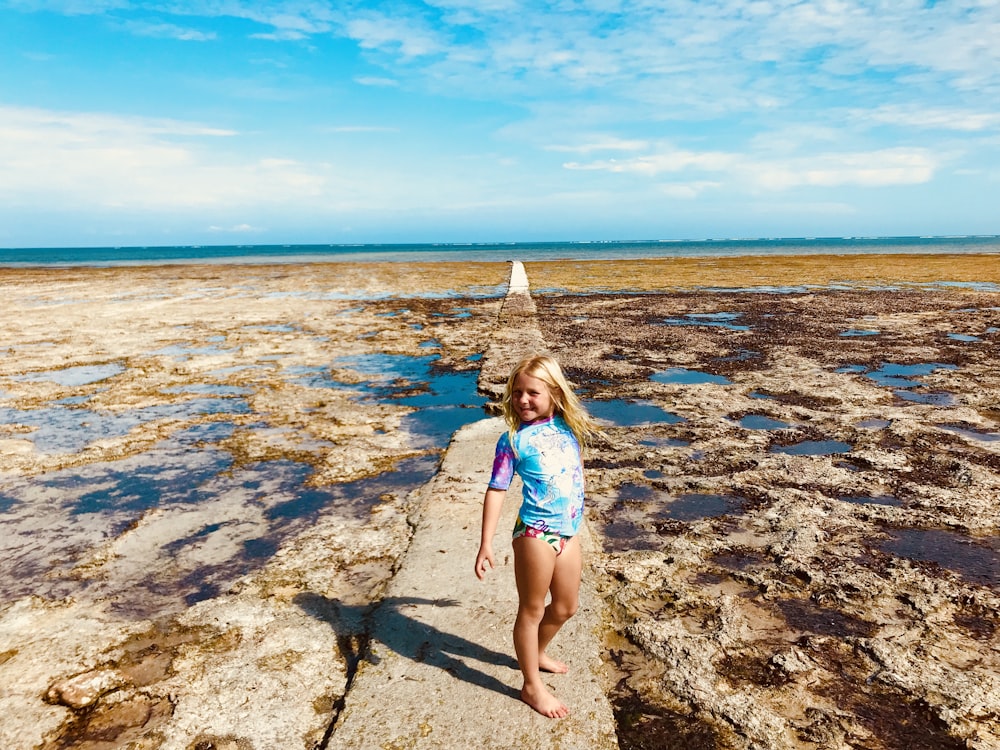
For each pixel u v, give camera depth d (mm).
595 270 40812
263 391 10312
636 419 8367
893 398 9102
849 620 3939
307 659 3635
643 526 5316
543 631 3162
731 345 13539
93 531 5473
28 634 3973
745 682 3375
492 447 7062
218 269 53219
